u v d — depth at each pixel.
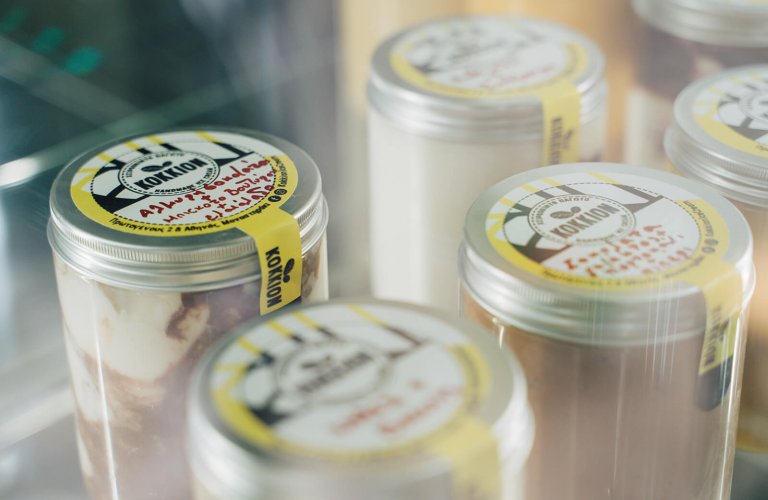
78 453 0.73
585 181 0.66
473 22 0.92
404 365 0.48
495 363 0.48
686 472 0.58
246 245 0.60
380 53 0.85
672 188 0.65
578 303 0.54
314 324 0.51
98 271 0.61
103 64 1.05
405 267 0.82
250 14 1.08
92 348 0.64
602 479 0.57
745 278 0.57
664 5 0.90
